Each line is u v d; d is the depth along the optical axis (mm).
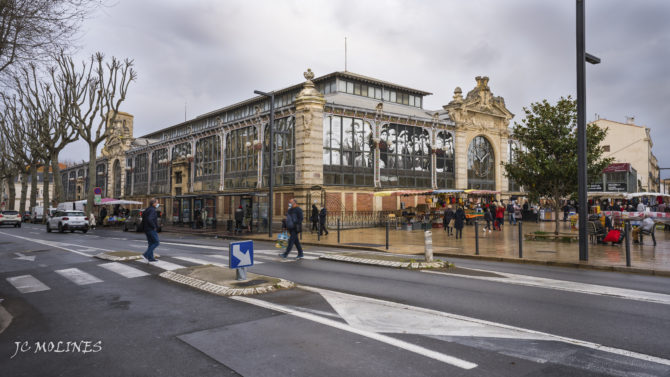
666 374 3889
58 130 39625
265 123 30469
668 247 14727
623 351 4504
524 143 19688
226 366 4156
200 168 37969
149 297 7465
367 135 29688
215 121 39375
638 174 56188
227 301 7016
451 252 14227
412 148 31984
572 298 7117
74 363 4348
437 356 4359
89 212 35938
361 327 5430
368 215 29031
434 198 32031
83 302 7211
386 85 34000
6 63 8445
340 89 31625
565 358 4305
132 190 50375
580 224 11672
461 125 34625
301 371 3992
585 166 11773
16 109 39531
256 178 30938
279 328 5426
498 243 16984
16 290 8430
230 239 23453
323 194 26875
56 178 40344
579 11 11953
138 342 4977
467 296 7285
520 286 8219
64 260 12859
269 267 11039
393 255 13469
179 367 4156
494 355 4391
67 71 34094
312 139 26828
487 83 36875
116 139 53531
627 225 10562
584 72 11875
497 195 36906
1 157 51625
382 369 4020
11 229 34188
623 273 10109
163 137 48281
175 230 29609
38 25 8016
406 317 5895
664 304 6680
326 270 10469
